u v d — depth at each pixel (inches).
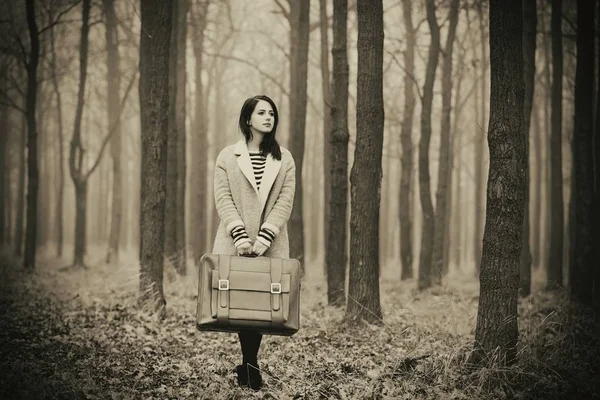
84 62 700.0
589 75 434.3
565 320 314.7
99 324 305.1
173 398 187.8
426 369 217.5
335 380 213.8
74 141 717.3
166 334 289.9
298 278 175.8
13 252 948.0
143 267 353.7
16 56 619.2
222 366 229.3
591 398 204.7
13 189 1437.0
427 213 587.2
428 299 466.9
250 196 184.9
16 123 1058.7
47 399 175.0
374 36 314.7
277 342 275.7
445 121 639.8
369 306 316.2
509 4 215.8
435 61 597.3
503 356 216.1
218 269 172.4
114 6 768.9
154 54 363.3
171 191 528.1
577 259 429.4
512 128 216.4
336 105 387.5
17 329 282.7
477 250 877.2
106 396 185.3
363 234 318.0
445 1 643.5
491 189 219.6
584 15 433.1
